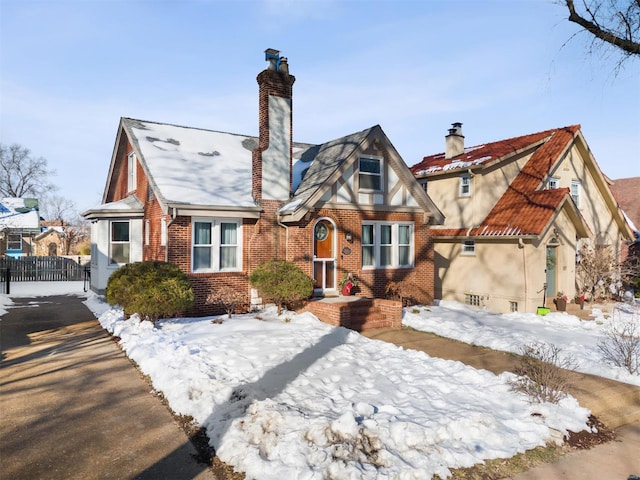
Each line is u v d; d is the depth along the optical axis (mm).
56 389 7723
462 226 19281
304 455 5168
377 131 15289
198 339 10070
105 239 17156
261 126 14844
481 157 19078
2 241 39969
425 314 14836
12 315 14891
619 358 9461
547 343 10953
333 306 12305
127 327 11555
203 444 5824
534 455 5734
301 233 14281
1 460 5344
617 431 6766
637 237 22891
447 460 5371
